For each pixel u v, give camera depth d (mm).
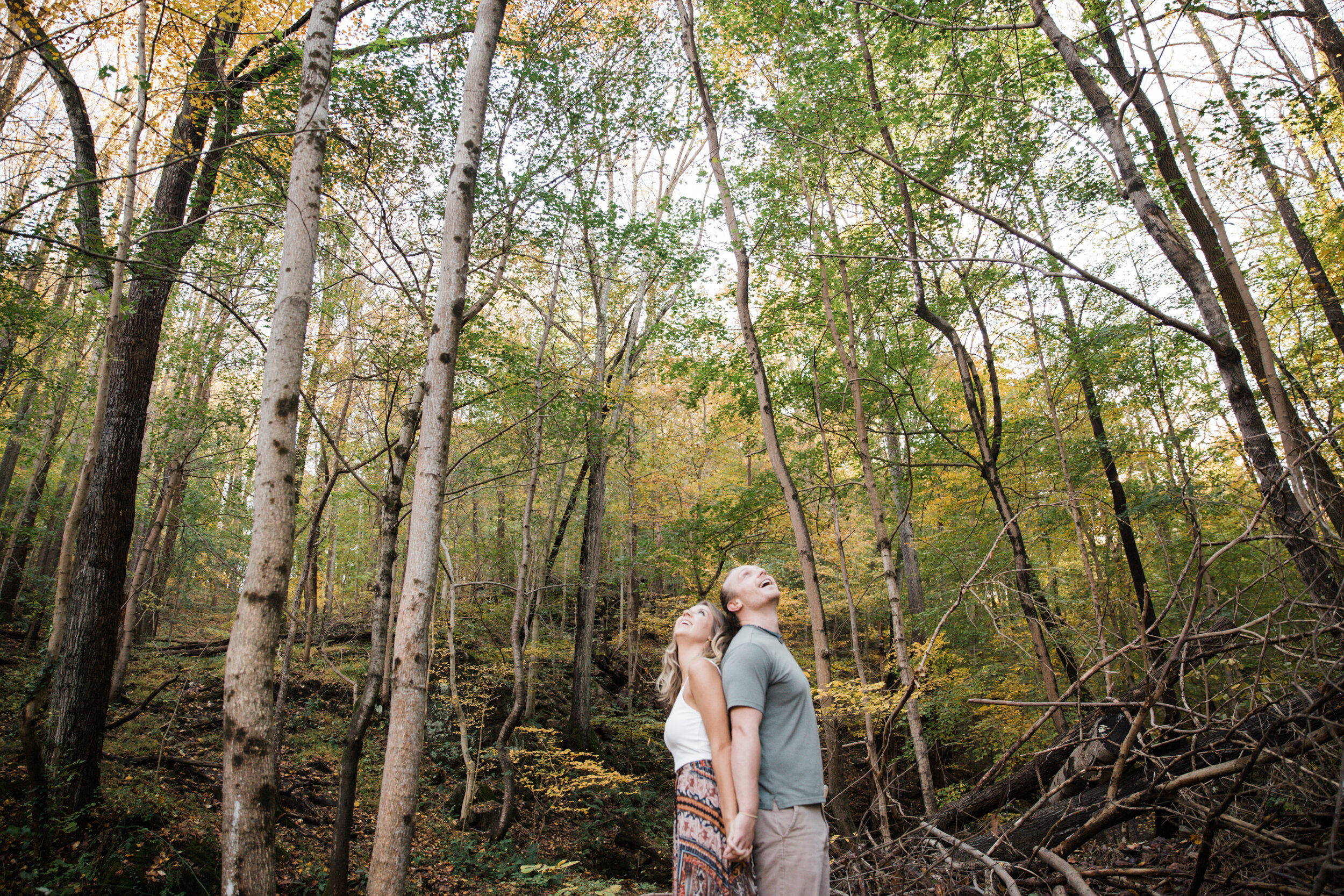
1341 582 2705
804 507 12320
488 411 9898
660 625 15578
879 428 11523
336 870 5828
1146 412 10492
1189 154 6762
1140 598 8953
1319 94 6320
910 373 10336
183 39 6766
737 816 1814
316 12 5270
